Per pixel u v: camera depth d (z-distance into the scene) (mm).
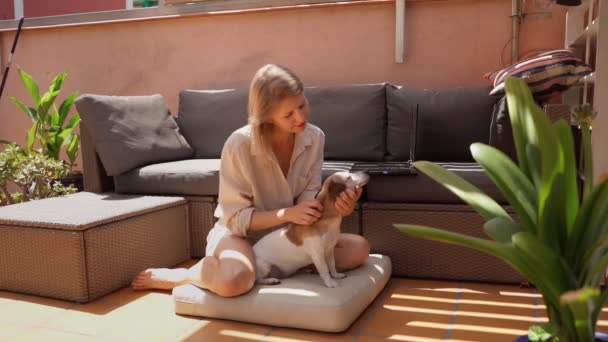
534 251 952
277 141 1981
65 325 1871
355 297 1816
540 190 1036
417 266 2328
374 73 3377
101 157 2779
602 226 1021
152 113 3096
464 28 3197
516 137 1170
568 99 2975
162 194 2725
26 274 2199
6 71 3766
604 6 2062
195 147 3275
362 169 2422
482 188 2205
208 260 1936
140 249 2359
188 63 3791
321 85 3490
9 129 4305
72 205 2434
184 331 1793
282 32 3541
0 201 3430
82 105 2789
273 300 1791
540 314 1894
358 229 2379
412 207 2299
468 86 3223
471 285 2242
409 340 1692
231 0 3650
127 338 1743
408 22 3283
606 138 2090
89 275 2094
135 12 3891
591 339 992
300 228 1849
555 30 3066
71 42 4070
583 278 1019
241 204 1979
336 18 3416
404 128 2898
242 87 3672
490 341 1678
